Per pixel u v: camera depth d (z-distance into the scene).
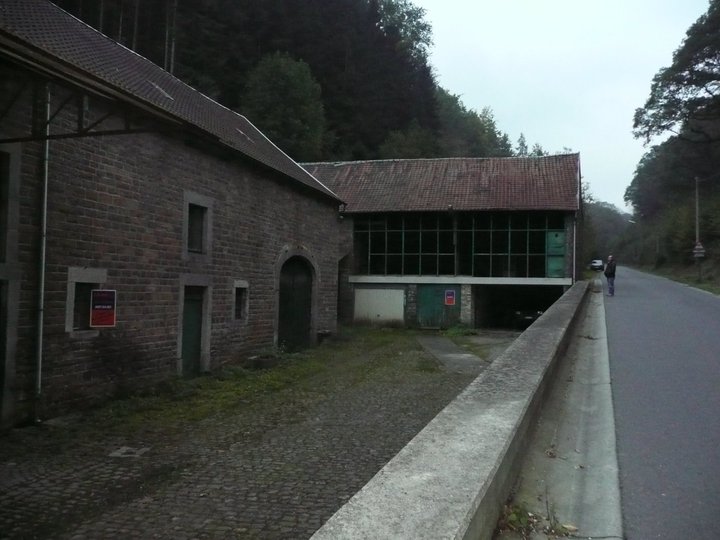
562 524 3.23
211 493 6.05
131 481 6.45
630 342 10.35
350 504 2.32
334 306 20.78
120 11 29.58
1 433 8.06
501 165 29.03
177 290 11.88
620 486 3.92
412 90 55.91
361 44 51.41
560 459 4.25
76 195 9.32
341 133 45.44
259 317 15.48
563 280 25.61
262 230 15.59
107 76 10.59
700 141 47.12
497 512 2.94
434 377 13.85
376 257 27.83
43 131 7.30
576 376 7.43
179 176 11.93
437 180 28.73
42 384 8.73
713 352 9.29
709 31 40.06
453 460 2.86
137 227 10.70
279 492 6.07
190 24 37.28
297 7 46.19
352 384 12.85
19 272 8.34
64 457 7.29
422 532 2.07
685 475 4.13
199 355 13.00
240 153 13.78
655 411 5.79
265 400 11.00
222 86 38.47
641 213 85.88
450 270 27.02
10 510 5.64
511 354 6.04
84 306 9.67
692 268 47.12
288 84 38.09
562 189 26.27
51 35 10.53
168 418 9.39
